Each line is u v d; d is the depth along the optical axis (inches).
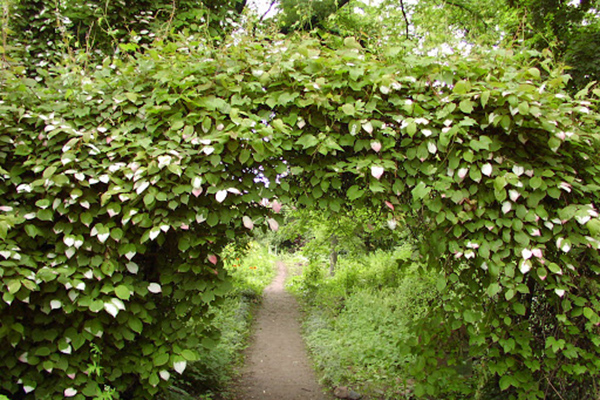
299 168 89.3
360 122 86.1
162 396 110.9
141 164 87.3
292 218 303.4
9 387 83.7
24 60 147.5
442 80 89.9
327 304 272.2
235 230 97.3
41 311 87.4
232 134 82.0
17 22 161.2
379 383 154.7
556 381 99.3
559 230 88.0
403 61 94.7
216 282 93.3
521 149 92.9
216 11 184.4
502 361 96.3
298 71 93.4
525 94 84.4
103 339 91.9
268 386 160.6
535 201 88.1
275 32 101.3
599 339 90.5
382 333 199.3
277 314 295.7
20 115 86.7
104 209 87.2
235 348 195.8
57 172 87.0
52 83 98.3
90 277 83.7
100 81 95.5
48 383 86.5
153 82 94.8
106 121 93.0
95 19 164.1
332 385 158.9
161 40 101.0
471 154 86.0
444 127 87.8
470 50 96.7
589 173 96.3
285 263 588.1
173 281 94.1
